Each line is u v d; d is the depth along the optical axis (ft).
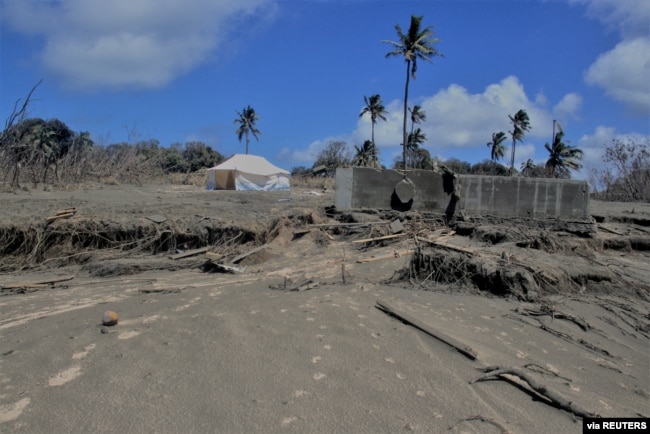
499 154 163.02
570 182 41.83
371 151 145.69
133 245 37.27
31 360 14.11
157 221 39.01
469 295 25.07
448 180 44.27
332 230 43.11
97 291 25.46
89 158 84.02
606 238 40.22
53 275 31.12
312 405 11.75
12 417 10.91
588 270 28.09
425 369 14.39
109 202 50.01
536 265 27.35
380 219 44.39
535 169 152.05
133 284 27.96
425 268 27.91
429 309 21.57
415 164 147.23
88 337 16.14
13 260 33.50
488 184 43.34
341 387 12.78
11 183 58.85
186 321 17.95
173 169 156.87
